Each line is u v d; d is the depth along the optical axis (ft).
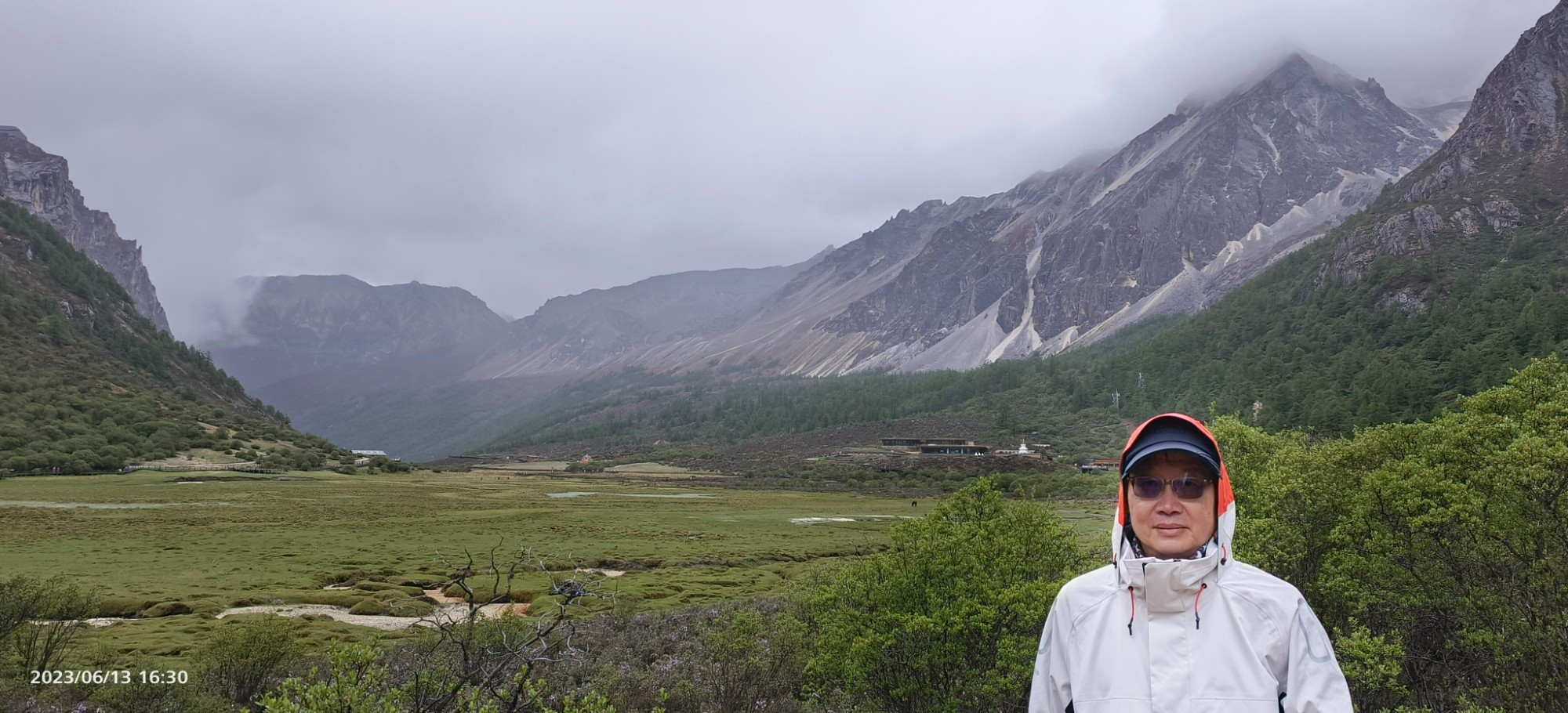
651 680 50.11
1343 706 10.27
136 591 122.72
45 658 51.24
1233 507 11.67
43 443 464.24
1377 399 364.38
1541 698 31.89
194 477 443.32
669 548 205.46
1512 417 45.11
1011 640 34.12
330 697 21.65
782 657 46.88
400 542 206.49
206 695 45.88
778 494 467.52
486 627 35.70
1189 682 10.36
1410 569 39.78
